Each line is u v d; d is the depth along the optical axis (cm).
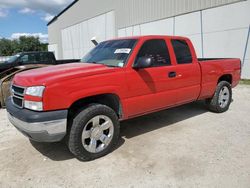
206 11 1152
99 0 2089
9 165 323
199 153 346
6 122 515
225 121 491
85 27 2417
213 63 511
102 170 306
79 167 315
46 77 303
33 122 283
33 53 1081
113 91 340
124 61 364
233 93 780
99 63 396
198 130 441
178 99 445
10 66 965
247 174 289
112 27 1956
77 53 2694
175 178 284
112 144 353
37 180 287
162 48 415
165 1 1384
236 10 1025
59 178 290
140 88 373
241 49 1032
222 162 319
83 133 318
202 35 1191
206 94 509
